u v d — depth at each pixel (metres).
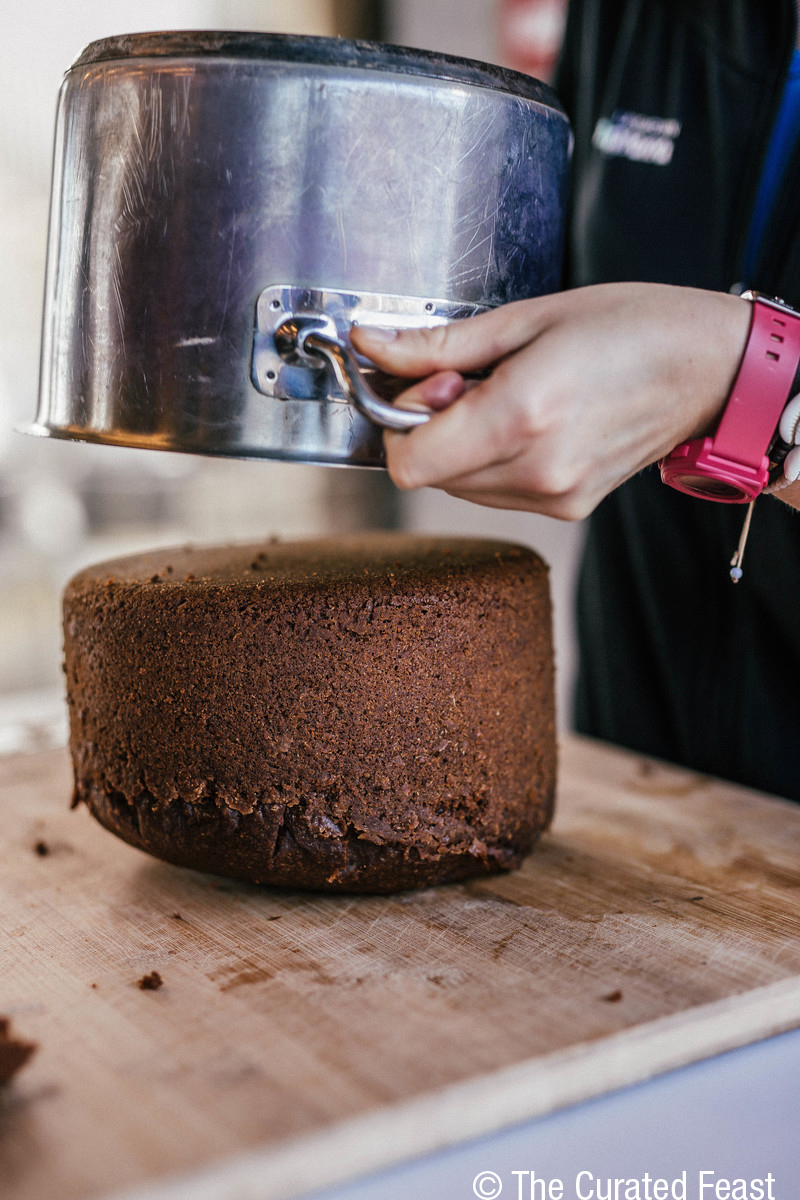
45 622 1.77
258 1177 0.41
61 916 0.64
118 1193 0.39
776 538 0.82
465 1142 0.45
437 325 0.54
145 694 0.64
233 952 0.59
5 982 0.56
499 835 0.67
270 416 0.52
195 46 0.51
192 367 0.52
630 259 0.91
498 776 0.67
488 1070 0.46
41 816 0.82
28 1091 0.46
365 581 0.63
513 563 0.71
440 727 0.64
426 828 0.64
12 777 0.91
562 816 0.82
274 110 0.50
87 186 0.54
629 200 0.92
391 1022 0.51
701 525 0.89
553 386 0.48
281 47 0.50
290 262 0.51
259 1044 0.49
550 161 0.58
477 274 0.55
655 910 0.64
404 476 0.49
